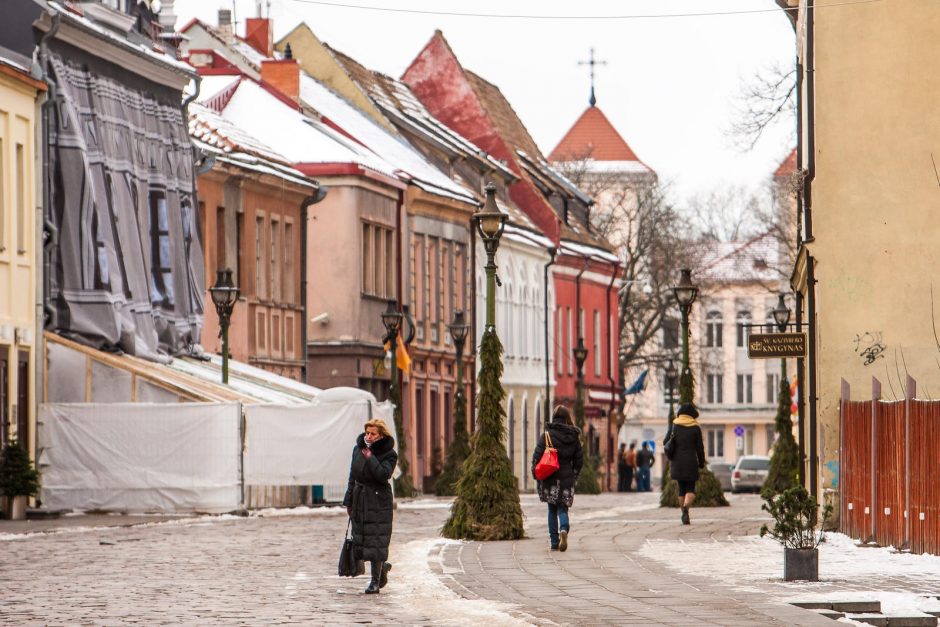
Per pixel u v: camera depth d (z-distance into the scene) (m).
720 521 45.34
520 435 98.31
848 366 40.97
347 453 48.28
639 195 131.25
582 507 55.84
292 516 46.81
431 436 84.44
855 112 41.22
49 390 48.03
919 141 41.03
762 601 23.94
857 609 23.05
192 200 58.34
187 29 83.69
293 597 24.92
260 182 66.12
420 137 92.75
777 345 42.34
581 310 112.94
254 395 51.06
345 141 80.00
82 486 46.88
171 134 56.94
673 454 44.00
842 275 41.09
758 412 179.88
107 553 32.75
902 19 41.12
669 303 126.69
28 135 47.19
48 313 48.12
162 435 46.91
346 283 74.56
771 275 174.38
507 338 96.56
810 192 41.53
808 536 27.06
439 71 108.56
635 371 149.50
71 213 48.81
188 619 22.17
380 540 25.44
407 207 81.75
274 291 68.38
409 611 23.08
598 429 116.44
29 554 32.44
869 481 36.19
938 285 40.88
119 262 51.44
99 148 50.88
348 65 95.50
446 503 57.22
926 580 27.14
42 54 47.94
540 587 26.33
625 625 21.27
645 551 33.47
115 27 53.50
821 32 41.34
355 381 74.19
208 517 45.47
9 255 45.72
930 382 40.72
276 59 83.12
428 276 84.56
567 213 117.62
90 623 21.72
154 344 53.50
